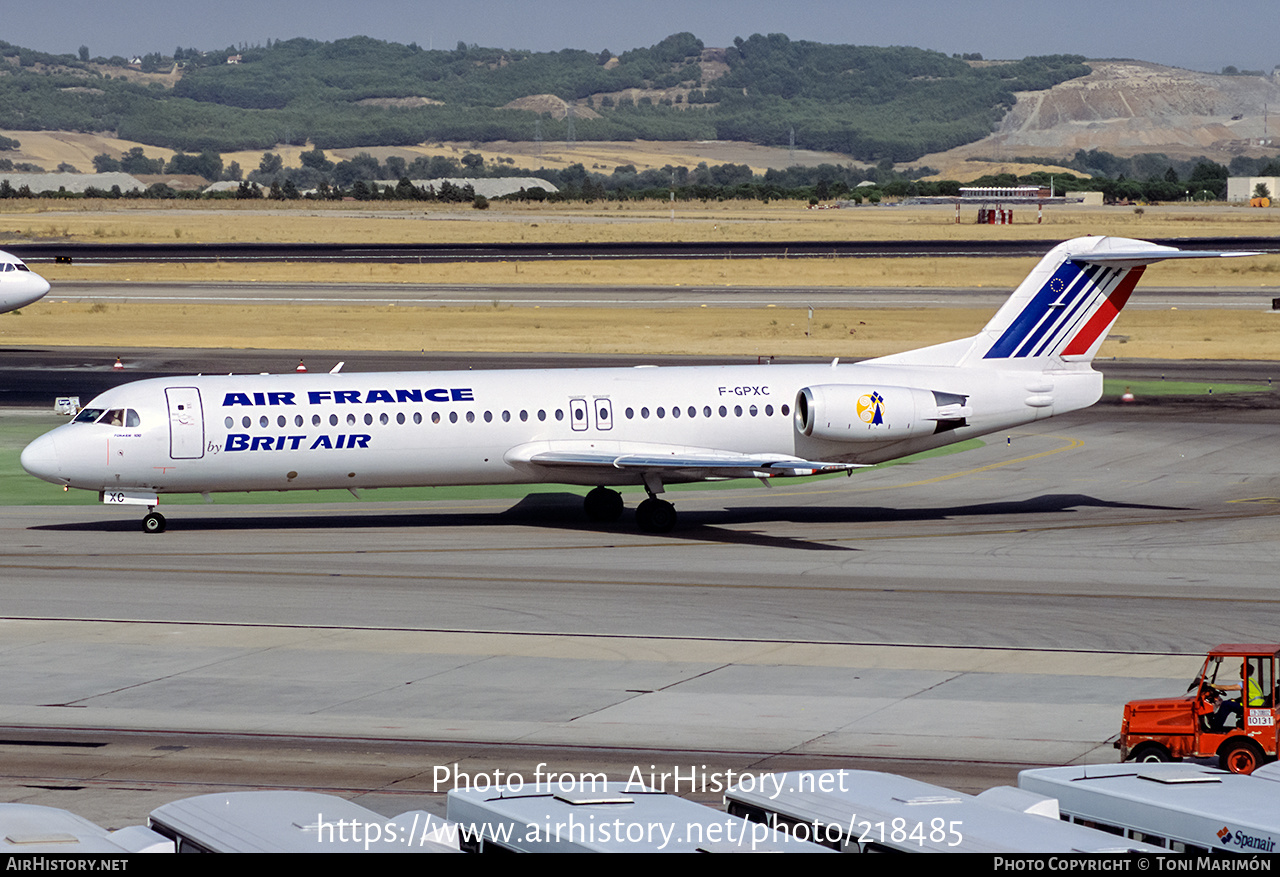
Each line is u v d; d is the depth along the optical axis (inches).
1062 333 4911.4
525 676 2886.3
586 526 4771.2
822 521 4904.0
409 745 2426.2
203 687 2792.8
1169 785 1498.5
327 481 4547.2
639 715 2613.2
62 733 2482.8
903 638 3218.5
